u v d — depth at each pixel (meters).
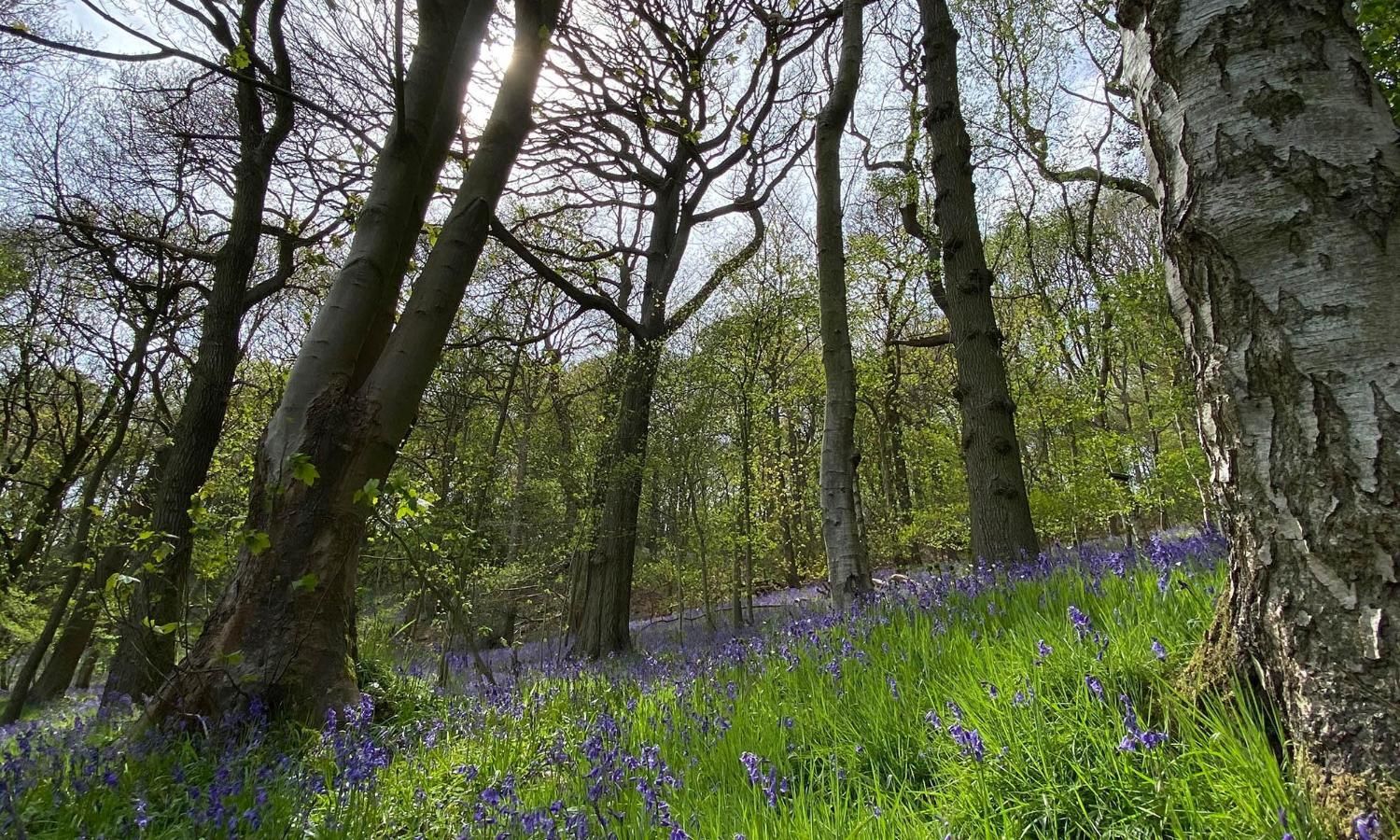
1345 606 1.99
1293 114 2.27
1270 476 2.19
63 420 21.81
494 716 5.41
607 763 3.33
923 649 4.02
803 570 28.28
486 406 16.27
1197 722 2.37
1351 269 2.11
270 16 9.34
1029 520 7.36
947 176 8.53
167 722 4.84
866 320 19.45
